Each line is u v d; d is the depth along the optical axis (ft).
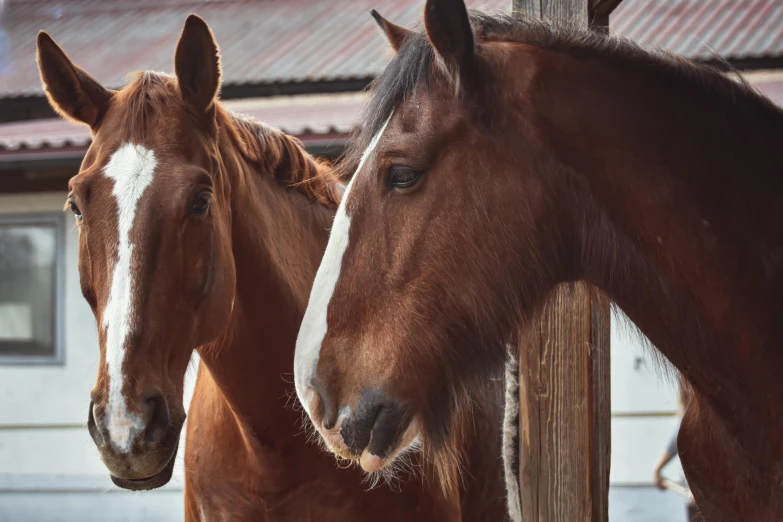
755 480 5.35
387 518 7.32
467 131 5.21
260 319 7.22
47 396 22.90
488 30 5.69
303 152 8.29
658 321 5.37
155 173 6.10
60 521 22.21
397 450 5.35
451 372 5.38
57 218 22.57
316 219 8.27
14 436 22.85
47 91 6.76
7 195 22.61
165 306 5.95
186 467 7.97
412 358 5.28
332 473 7.20
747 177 5.16
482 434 8.89
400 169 5.25
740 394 5.25
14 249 22.86
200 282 6.25
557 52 5.39
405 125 5.28
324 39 27.25
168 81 6.77
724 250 5.11
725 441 5.52
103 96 6.79
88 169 6.16
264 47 27.04
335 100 24.93
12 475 22.68
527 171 5.24
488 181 5.22
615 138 5.18
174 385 6.08
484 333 5.33
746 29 23.31
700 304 5.19
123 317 5.73
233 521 7.41
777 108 5.32
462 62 5.08
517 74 5.26
